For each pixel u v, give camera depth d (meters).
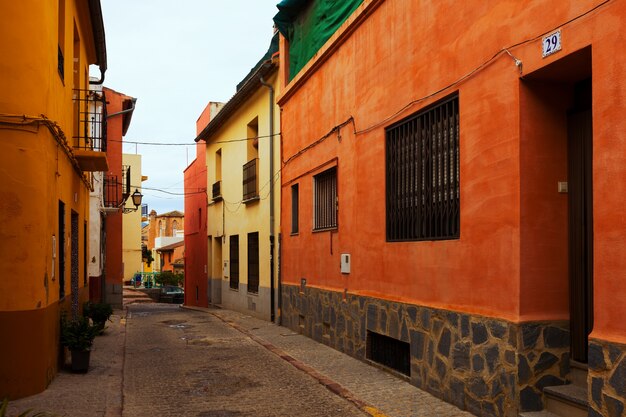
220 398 7.23
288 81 13.87
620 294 4.23
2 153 6.84
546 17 5.04
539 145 5.43
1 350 6.75
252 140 18.33
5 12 6.93
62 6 9.13
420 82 7.32
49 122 7.09
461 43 6.38
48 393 7.05
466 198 6.23
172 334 13.53
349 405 6.79
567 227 5.46
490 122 5.82
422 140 7.35
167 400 7.14
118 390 7.48
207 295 23.53
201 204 25.16
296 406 6.82
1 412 4.55
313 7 11.98
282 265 14.20
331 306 10.65
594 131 4.49
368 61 8.99
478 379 5.90
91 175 13.96
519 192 5.37
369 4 8.73
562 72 5.20
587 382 4.88
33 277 6.90
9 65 6.90
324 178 11.37
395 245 7.98
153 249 66.62
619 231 4.25
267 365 9.38
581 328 5.25
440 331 6.69
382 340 8.65
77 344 8.36
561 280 5.43
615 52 4.30
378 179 8.59
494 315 5.69
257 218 16.88
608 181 4.36
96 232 15.44
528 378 5.28
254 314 16.98
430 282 7.01
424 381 7.07
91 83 15.16
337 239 10.38
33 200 6.93
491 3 5.84
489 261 5.80
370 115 8.90
